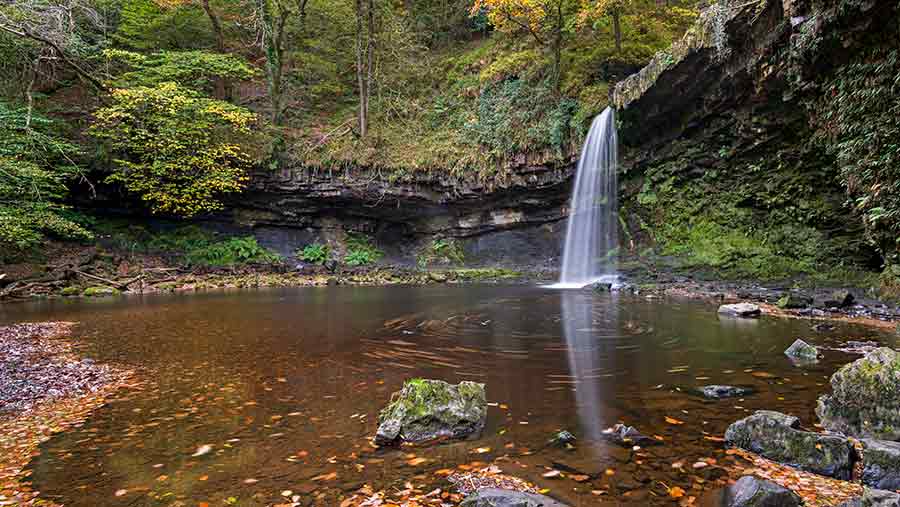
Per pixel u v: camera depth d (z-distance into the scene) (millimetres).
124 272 18078
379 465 3111
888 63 7797
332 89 26297
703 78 13656
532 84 21641
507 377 5168
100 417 4094
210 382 5137
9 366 5906
